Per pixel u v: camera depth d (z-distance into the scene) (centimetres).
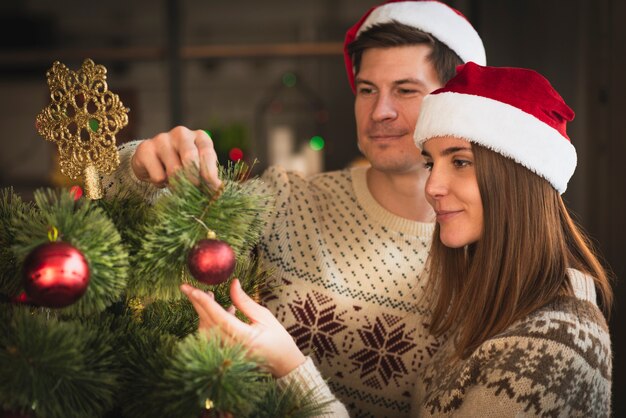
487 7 272
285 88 437
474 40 117
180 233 69
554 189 94
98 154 77
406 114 112
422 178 117
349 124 439
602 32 219
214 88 437
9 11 415
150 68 409
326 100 438
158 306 82
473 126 90
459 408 86
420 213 119
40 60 397
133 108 411
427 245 119
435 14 113
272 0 433
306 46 391
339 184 127
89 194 77
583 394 82
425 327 115
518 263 90
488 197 91
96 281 65
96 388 64
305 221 122
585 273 96
